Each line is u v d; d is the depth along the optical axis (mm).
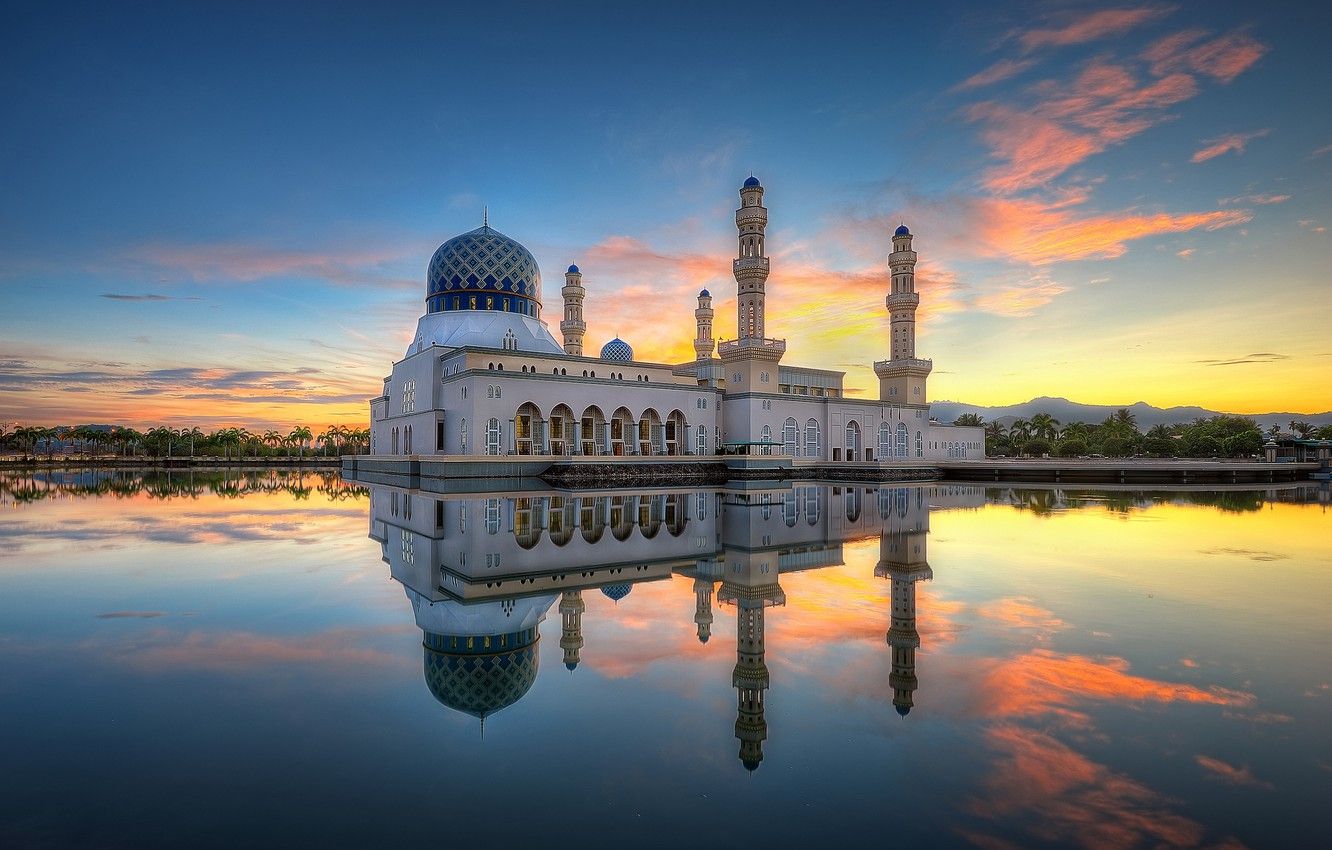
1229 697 10758
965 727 9680
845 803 7680
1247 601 17234
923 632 14438
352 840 6910
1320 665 12281
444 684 11367
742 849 6699
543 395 72438
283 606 16562
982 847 6805
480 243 85312
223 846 6773
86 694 10922
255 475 96125
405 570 21125
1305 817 7359
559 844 6812
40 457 156875
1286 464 90062
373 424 105438
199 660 12523
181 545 26312
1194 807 7566
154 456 165000
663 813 7449
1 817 7301
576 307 106875
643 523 33188
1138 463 88125
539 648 13336
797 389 99125
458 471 63688
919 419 100562
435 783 8133
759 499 48688
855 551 25203
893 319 100312
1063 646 13430
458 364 73500
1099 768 8484
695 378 88562
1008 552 25094
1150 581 19844
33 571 21094
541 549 25172
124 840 6863
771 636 14156
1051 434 167250
